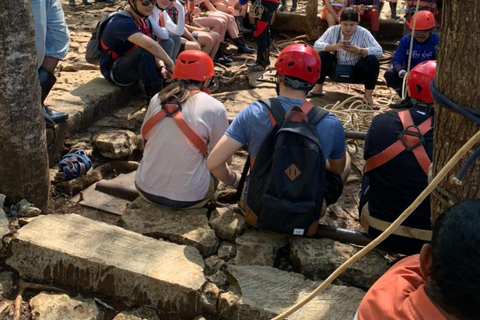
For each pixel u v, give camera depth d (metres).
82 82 5.14
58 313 2.74
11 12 2.97
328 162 3.13
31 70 3.15
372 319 1.31
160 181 3.35
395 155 2.86
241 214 3.35
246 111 3.06
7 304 2.84
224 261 3.07
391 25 8.09
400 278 1.37
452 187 1.94
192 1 6.48
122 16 4.80
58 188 3.82
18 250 2.99
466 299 1.11
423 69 2.83
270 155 2.95
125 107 5.04
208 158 3.10
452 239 1.15
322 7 9.02
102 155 4.23
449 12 1.78
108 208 3.71
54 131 4.08
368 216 3.06
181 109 3.31
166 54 4.89
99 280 2.88
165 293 2.77
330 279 1.69
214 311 2.79
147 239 3.07
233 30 6.95
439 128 1.94
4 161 3.23
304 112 2.99
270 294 2.77
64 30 4.09
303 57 3.00
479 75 1.75
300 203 2.87
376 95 6.05
